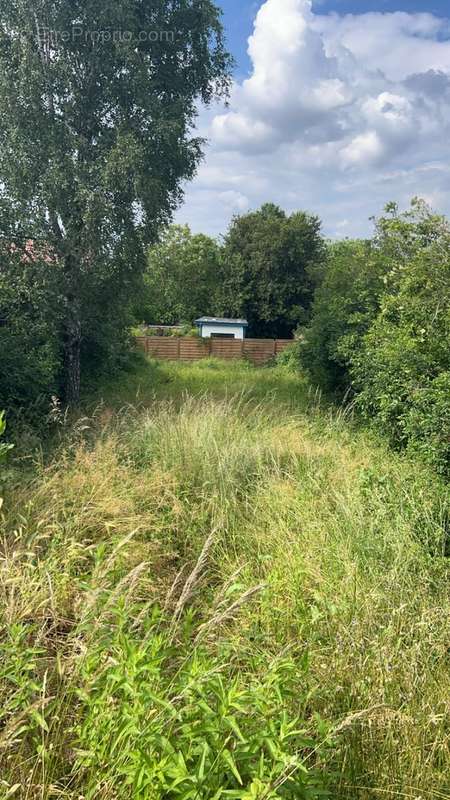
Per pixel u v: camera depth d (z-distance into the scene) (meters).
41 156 8.56
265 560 3.39
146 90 8.96
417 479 4.54
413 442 5.55
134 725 1.52
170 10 9.63
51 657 2.13
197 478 4.79
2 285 8.69
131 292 10.31
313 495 4.46
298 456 5.59
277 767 1.43
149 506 4.25
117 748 1.60
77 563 3.12
